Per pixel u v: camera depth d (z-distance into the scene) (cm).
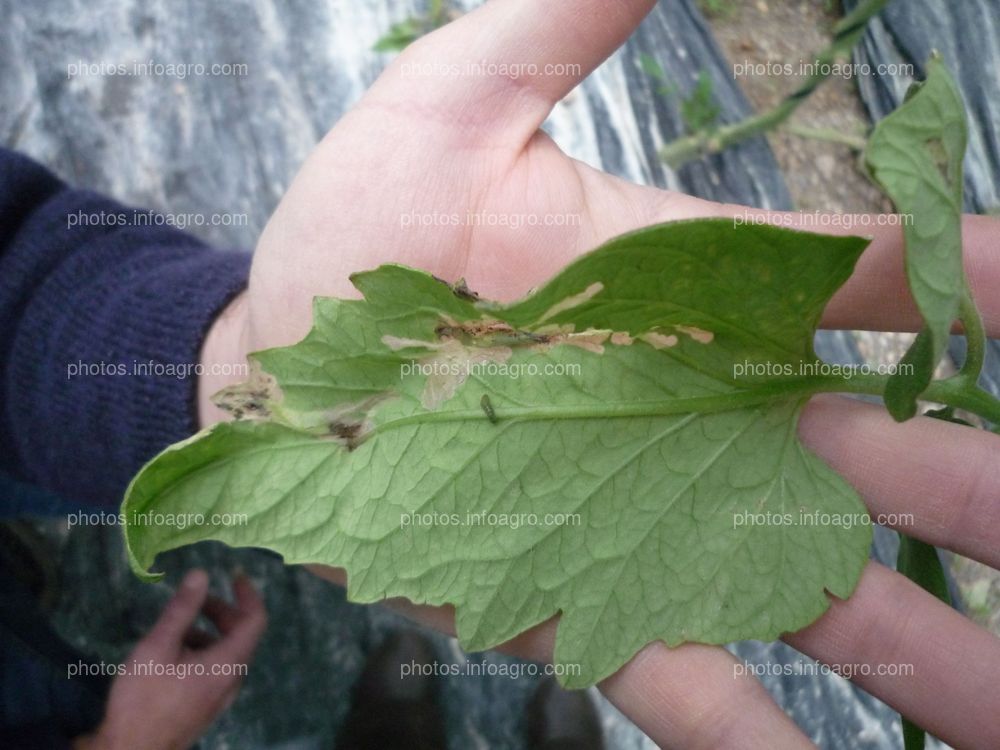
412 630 26
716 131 26
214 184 28
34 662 22
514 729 26
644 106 28
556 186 16
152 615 26
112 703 22
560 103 27
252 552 27
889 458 15
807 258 12
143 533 12
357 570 13
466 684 26
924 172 11
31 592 25
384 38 26
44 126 28
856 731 26
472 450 14
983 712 14
